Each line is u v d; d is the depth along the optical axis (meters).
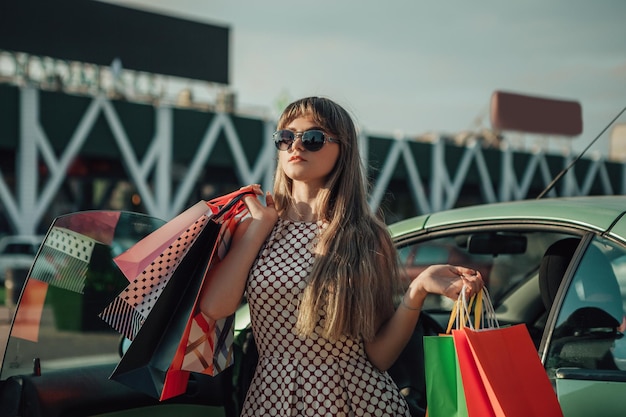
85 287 2.13
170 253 1.89
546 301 2.29
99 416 2.12
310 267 1.84
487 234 2.58
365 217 1.92
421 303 1.84
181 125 36.78
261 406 1.86
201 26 42.97
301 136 1.91
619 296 1.93
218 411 2.35
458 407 1.67
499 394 1.59
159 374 1.89
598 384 1.74
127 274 1.90
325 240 1.83
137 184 35.53
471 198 52.56
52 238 2.03
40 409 1.99
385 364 1.89
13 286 10.26
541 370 1.70
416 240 2.45
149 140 35.84
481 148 48.44
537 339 2.58
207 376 2.32
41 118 32.31
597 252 1.98
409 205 50.66
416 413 2.39
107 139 34.50
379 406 1.84
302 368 1.83
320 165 1.92
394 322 1.86
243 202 2.01
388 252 1.92
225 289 1.88
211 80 43.25
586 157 42.56
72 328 2.10
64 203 42.84
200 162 37.53
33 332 2.01
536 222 2.15
